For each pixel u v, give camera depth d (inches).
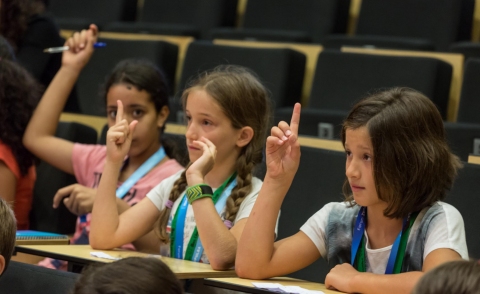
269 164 81.6
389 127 74.4
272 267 81.1
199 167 90.1
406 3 185.2
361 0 191.6
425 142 75.2
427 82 151.9
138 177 117.1
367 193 76.0
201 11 210.4
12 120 125.8
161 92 121.0
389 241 79.2
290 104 170.4
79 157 125.8
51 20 164.1
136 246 108.3
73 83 130.9
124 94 118.0
